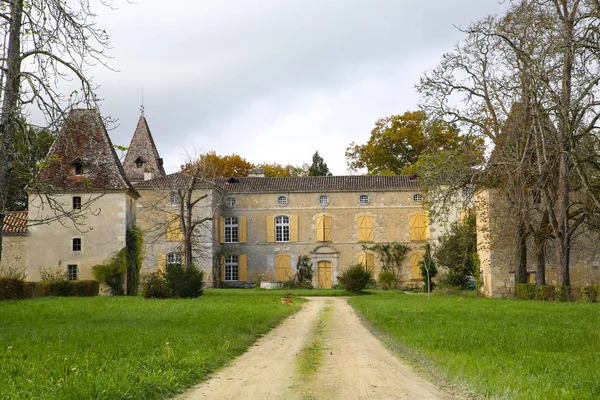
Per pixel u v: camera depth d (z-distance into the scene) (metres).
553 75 27.50
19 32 17.16
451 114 32.78
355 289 43.91
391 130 67.75
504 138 30.72
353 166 71.38
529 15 28.42
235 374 10.30
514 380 8.76
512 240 31.55
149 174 60.69
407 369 10.63
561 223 29.88
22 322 18.91
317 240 57.16
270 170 79.81
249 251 57.72
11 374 9.39
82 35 17.36
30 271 41.72
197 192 54.59
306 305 31.53
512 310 22.77
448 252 45.66
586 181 26.91
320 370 10.59
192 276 34.62
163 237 54.44
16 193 46.28
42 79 17.06
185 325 17.33
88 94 17.25
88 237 41.94
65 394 7.72
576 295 29.73
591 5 26.02
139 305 26.97
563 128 28.17
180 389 8.90
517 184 29.53
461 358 10.84
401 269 56.22
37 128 16.81
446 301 30.09
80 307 25.84
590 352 11.62
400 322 18.33
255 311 23.98
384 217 56.94
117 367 9.49
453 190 31.77
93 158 42.84
